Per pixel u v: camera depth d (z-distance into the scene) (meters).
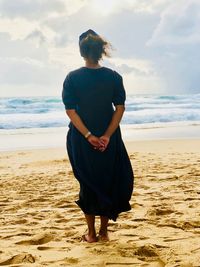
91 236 3.58
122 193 3.39
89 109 3.41
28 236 3.97
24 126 24.64
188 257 3.00
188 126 23.59
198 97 51.91
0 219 4.85
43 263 3.04
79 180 3.40
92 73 3.44
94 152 3.35
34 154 13.05
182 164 9.76
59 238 3.77
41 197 6.30
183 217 4.41
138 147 14.16
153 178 7.71
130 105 42.19
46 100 39.75
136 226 4.11
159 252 3.19
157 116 30.06
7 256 3.23
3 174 9.43
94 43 3.41
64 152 13.48
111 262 2.98
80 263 3.00
